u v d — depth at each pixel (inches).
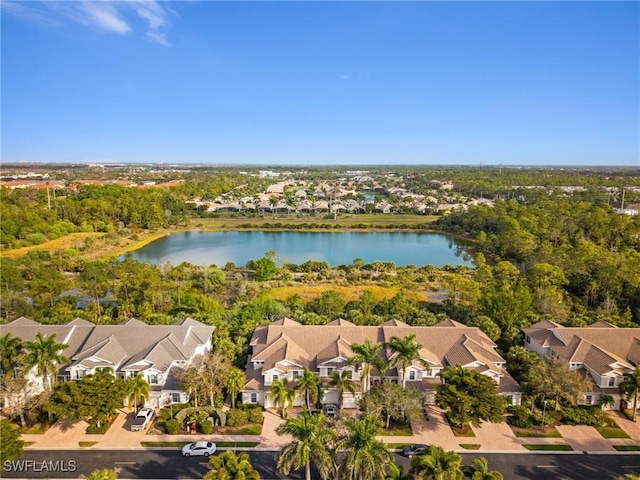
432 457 1456.7
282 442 1929.1
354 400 2202.3
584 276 3769.7
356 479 1547.7
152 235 6889.8
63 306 3186.5
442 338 2495.1
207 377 2058.3
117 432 1978.3
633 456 1871.3
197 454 1824.6
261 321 2844.5
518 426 2059.5
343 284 4234.7
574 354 2361.0
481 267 4180.6
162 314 3026.6
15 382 1964.8
